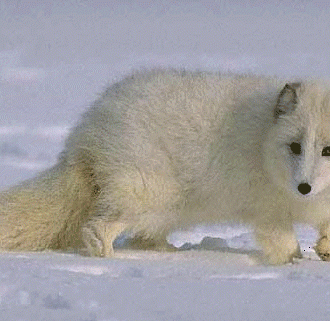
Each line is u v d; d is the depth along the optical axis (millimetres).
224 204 11945
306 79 11820
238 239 14141
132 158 11758
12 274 8648
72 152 12289
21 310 7414
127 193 11789
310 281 9359
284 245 11594
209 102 11891
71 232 12445
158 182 11820
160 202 11906
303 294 8484
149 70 12773
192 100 11922
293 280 9398
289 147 10883
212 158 11766
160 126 11836
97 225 11836
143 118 11867
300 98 11008
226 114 11781
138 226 12086
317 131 10711
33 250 12297
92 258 11102
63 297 7832
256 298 8250
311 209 11539
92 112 12258
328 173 10695
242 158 11594
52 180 12453
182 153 11812
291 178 10789
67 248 12492
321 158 10672
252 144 11500
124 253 12031
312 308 7895
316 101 10898
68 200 12336
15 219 12234
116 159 11805
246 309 7797
